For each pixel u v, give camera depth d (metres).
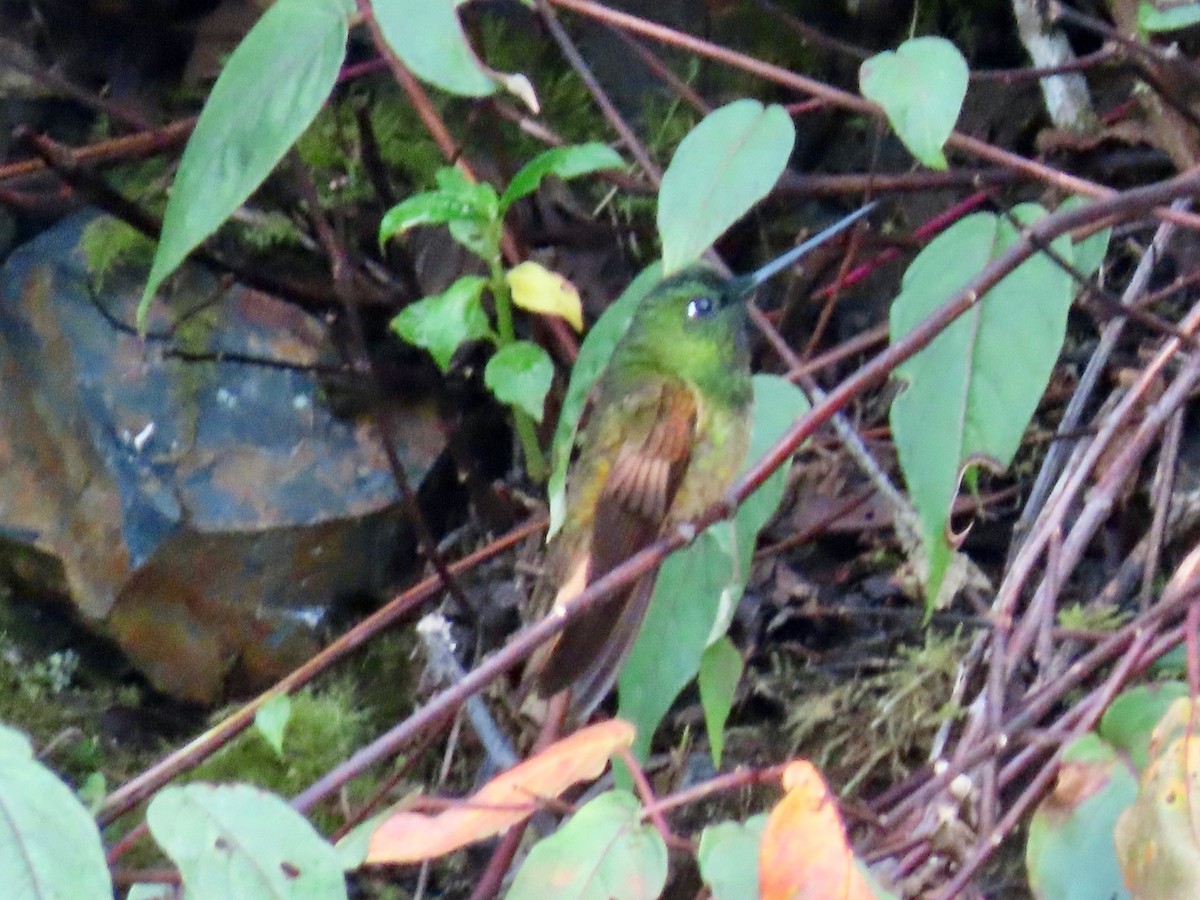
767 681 5.48
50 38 6.38
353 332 5.35
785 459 3.16
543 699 4.12
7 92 6.25
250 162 2.92
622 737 2.84
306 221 5.82
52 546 5.88
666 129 6.11
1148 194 3.10
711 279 4.29
